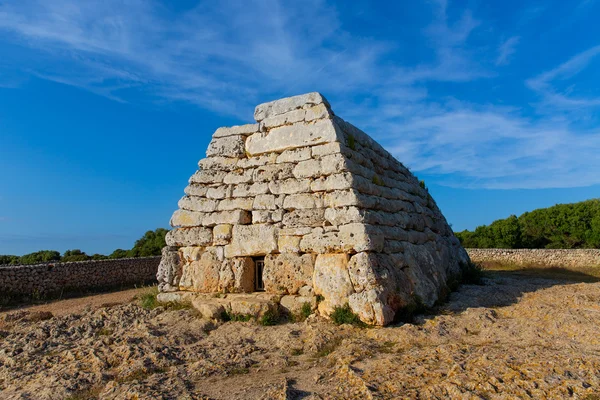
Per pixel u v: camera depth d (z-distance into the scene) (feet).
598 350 19.69
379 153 41.70
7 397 19.04
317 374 18.92
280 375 19.63
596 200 115.14
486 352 19.44
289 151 34.24
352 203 29.58
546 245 116.88
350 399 15.62
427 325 26.05
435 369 17.79
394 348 22.20
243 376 19.89
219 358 22.40
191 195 37.40
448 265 42.68
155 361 22.06
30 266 61.31
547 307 27.94
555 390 14.99
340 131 32.83
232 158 37.14
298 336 25.70
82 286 68.59
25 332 29.71
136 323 30.50
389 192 36.94
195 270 35.50
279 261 31.89
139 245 122.21
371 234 28.66
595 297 30.25
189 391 17.78
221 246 34.94
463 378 16.34
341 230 29.37
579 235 110.42
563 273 71.00
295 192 32.71
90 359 22.82
